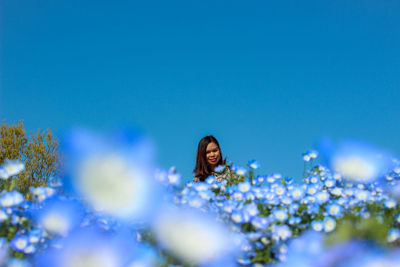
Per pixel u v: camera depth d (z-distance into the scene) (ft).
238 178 11.48
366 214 8.07
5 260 6.21
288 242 7.32
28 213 7.86
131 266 2.81
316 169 11.75
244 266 6.74
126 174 2.22
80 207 4.53
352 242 6.01
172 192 7.01
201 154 15.92
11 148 26.71
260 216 8.45
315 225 7.66
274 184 9.85
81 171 2.18
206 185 9.48
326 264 4.94
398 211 8.82
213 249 2.95
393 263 4.02
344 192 9.68
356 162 4.25
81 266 2.69
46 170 25.53
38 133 26.68
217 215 7.55
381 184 10.14
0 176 9.14
